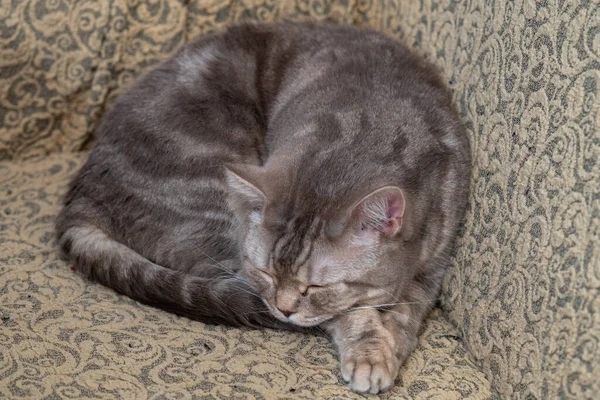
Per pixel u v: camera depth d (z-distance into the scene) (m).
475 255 1.11
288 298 1.08
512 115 1.08
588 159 0.99
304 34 1.25
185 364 1.06
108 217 1.18
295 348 1.10
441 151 1.12
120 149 1.19
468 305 1.11
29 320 1.09
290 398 1.04
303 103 1.17
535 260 1.03
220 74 1.21
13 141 1.31
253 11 1.33
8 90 1.29
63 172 1.30
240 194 1.09
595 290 0.97
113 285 1.14
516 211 1.06
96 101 1.32
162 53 1.32
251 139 1.21
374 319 1.09
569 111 1.01
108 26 1.30
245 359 1.07
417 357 1.10
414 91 1.16
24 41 1.28
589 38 1.00
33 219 1.23
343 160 1.08
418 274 1.14
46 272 1.16
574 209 1.00
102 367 1.05
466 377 1.08
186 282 1.13
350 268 1.06
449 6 1.19
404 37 1.27
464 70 1.16
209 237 1.17
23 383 1.02
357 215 1.05
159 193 1.17
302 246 1.06
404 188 1.08
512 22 1.08
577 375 0.98
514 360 1.04
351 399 1.04
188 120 1.18
